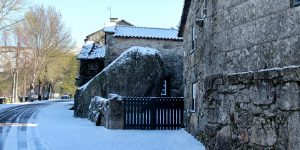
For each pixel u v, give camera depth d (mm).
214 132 7824
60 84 82125
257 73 6477
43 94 74938
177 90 33906
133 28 36094
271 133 6184
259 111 6441
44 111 31047
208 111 8125
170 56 34312
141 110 18688
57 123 20750
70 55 65875
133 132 16891
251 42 6832
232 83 7168
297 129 5684
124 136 15367
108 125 18281
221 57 7652
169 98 19031
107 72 25781
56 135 15406
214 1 7980
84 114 25781
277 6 6328
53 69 64812
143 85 25328
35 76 60969
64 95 78812
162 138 14719
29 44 60312
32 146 12609
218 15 7805
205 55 8492
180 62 34344
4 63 59875
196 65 14820
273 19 6387
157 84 25688
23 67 60594
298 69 5684
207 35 8320
